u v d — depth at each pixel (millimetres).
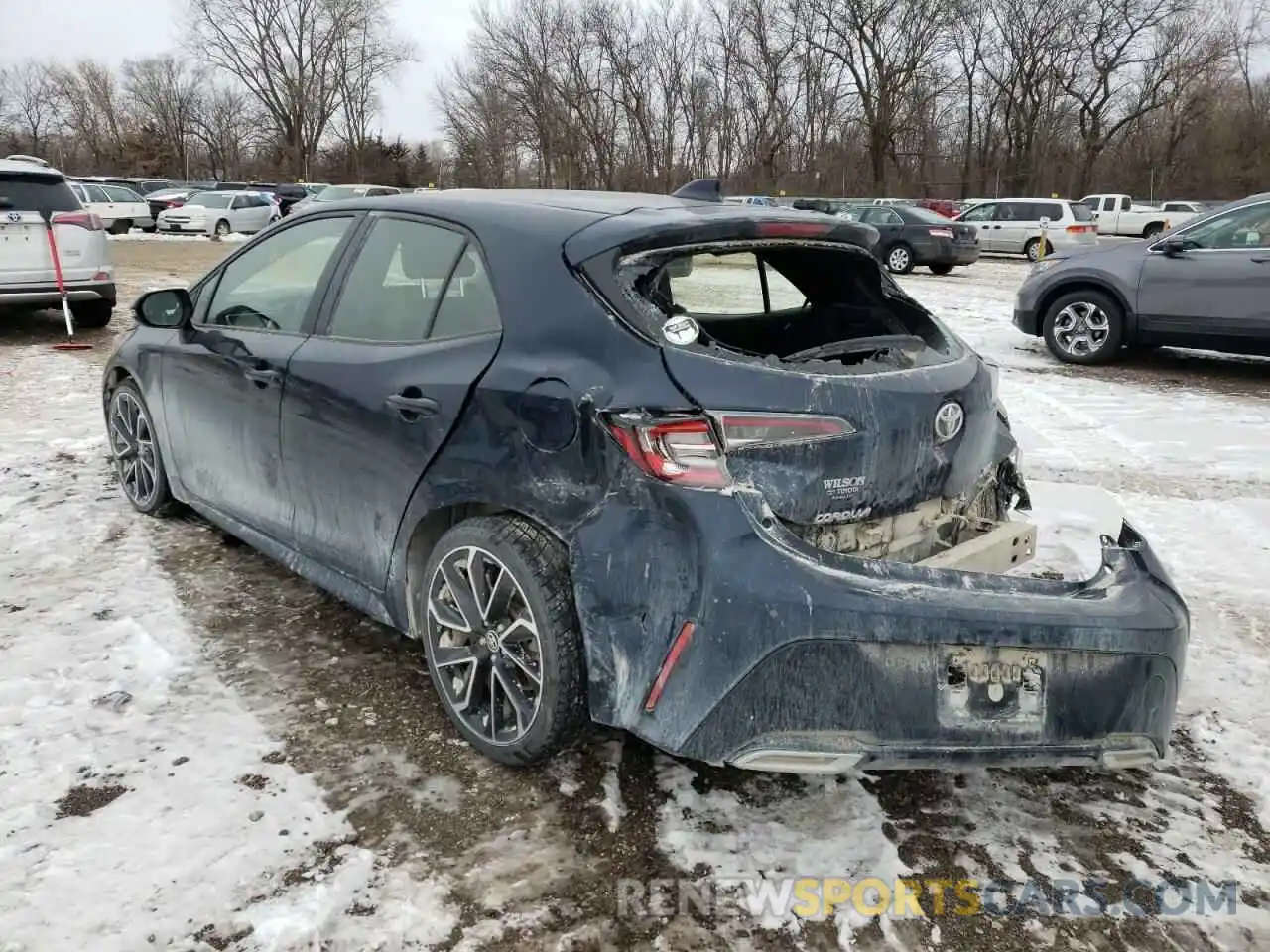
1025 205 25719
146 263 18359
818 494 2389
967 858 2455
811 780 2740
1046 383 8469
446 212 3033
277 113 70750
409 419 2854
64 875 2277
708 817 2568
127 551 4207
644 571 2332
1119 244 9227
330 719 2973
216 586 3875
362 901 2234
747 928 2199
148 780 2639
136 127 77625
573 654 2504
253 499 3721
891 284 3189
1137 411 7410
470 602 2734
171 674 3199
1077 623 2305
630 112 54781
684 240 2617
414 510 2885
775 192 49625
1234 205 8500
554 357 2527
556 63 55094
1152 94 52531
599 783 2693
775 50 50844
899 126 50375
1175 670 2422
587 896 2277
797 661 2209
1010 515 3260
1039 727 2305
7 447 5766
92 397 7184
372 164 71250
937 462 2660
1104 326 9070
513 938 2148
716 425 2283
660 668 2330
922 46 48844
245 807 2541
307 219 3656
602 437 2381
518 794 2637
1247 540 4684
